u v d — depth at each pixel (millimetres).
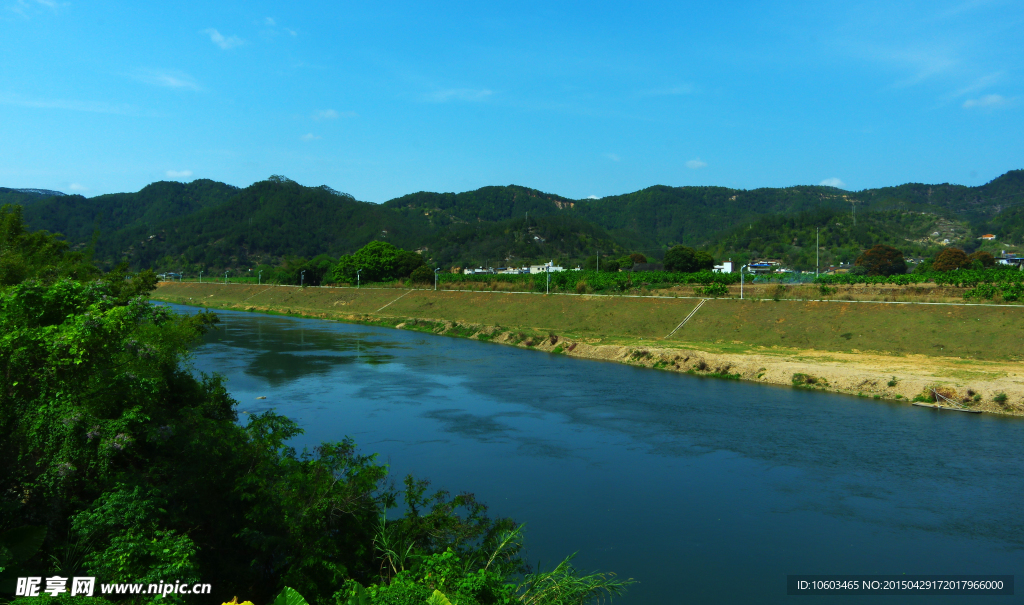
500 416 38969
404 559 14961
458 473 28531
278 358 61688
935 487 26812
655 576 19469
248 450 16047
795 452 31609
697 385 48625
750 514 24250
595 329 76250
